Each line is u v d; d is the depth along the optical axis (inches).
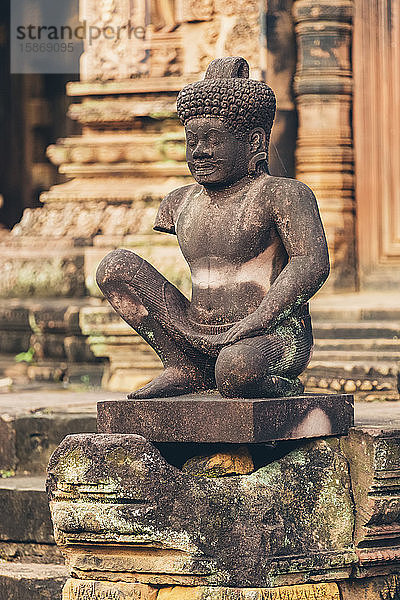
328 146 565.3
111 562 274.4
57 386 494.0
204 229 291.7
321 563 276.8
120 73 560.4
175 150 547.2
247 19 540.4
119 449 269.0
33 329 521.3
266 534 271.3
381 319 482.9
